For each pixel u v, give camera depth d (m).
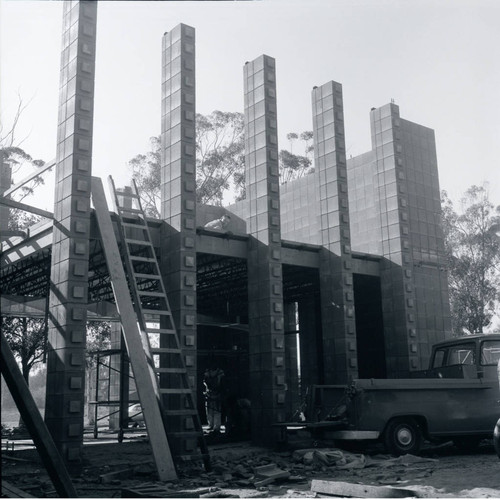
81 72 12.36
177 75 14.76
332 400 13.31
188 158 14.33
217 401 18.25
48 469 6.09
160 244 14.46
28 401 6.01
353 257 18.55
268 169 15.76
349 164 21.14
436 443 14.61
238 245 15.86
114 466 11.65
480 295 36.50
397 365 18.30
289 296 22.42
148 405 10.74
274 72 16.48
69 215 11.77
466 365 13.82
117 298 11.70
